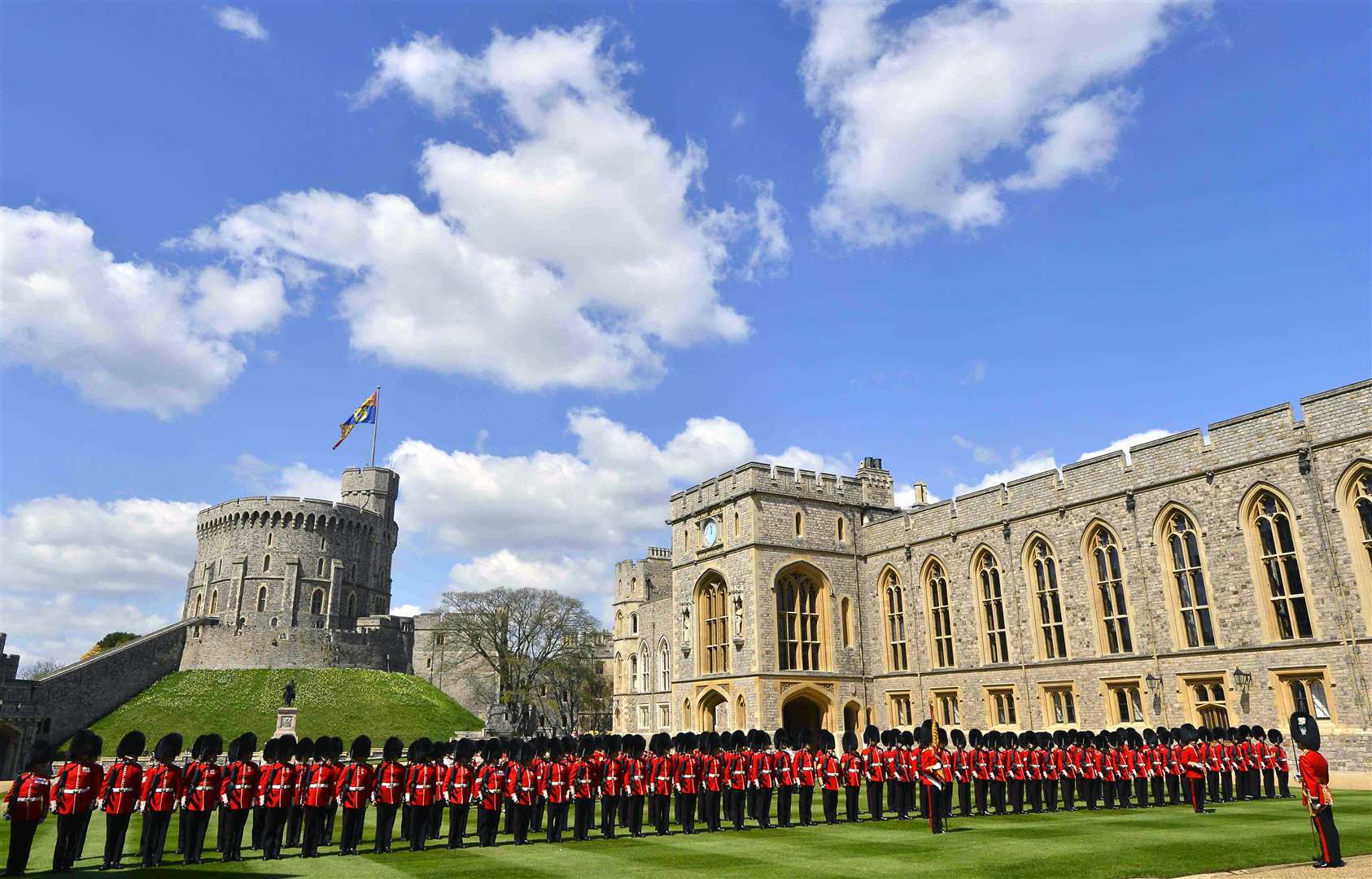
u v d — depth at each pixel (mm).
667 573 87188
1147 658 37156
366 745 21859
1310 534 32375
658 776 23734
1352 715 30547
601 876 16438
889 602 51094
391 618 114375
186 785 19484
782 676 47406
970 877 15477
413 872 17328
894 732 26297
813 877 15812
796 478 51281
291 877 16812
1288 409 33531
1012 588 43531
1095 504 40156
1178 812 25109
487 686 105812
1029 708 41781
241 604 110312
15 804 17328
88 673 86125
